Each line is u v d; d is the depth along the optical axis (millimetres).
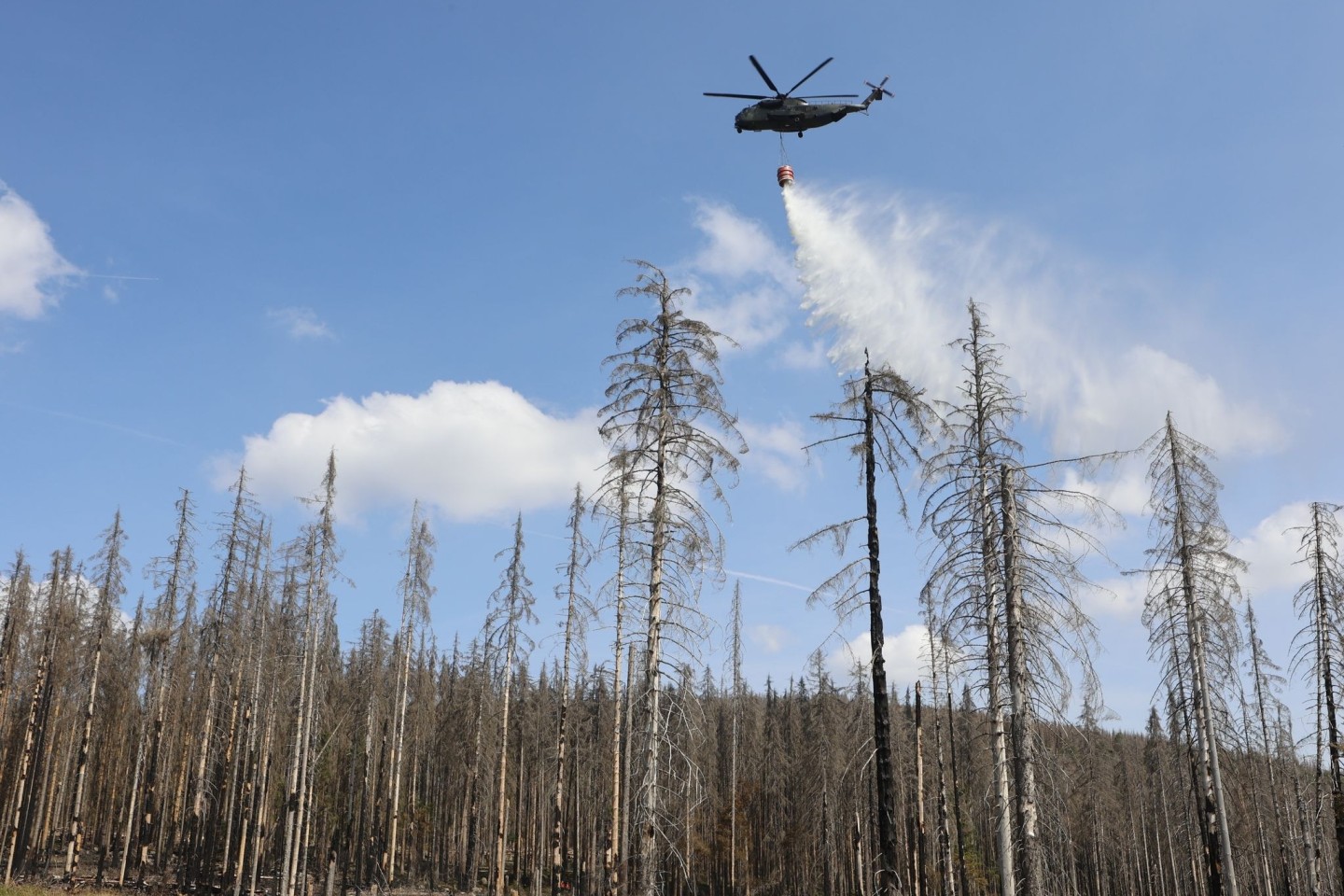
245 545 39500
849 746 36531
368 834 54062
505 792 40906
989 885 42562
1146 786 59406
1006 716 21172
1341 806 28422
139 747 43875
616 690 31328
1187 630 27234
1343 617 29156
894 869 18859
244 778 41625
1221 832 26531
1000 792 20859
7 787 45188
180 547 41656
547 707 55469
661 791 20484
